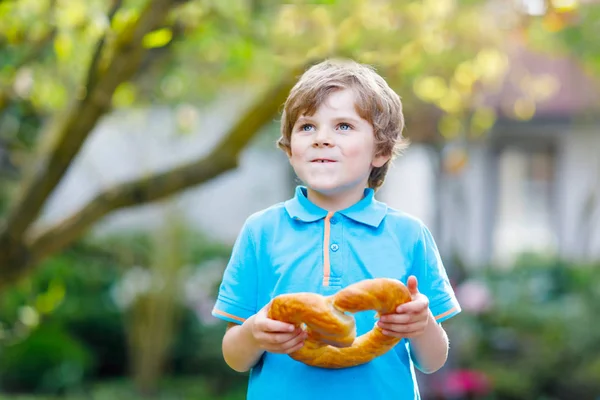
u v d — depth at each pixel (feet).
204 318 40.09
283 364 8.72
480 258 46.78
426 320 8.01
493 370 33.96
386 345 8.27
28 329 20.59
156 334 37.76
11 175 32.83
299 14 17.56
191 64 22.85
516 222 47.52
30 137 25.18
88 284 40.42
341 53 17.10
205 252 43.60
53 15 16.28
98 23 14.56
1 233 15.76
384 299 7.78
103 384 38.65
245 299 8.95
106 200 16.42
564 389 33.81
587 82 40.88
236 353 8.71
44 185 15.65
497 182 46.75
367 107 8.79
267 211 9.19
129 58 14.40
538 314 37.29
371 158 9.00
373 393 8.58
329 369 8.56
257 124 16.38
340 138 8.70
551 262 43.68
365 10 18.13
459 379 32.27
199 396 36.86
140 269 41.11
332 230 8.79
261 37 17.51
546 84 33.14
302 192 9.25
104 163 45.50
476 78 24.25
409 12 18.75
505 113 40.75
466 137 34.88
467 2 20.18
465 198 44.52
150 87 22.98
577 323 35.86
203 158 16.56
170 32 15.21
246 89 34.09
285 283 8.66
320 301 7.81
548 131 45.11
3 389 37.17
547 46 24.09
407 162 47.65
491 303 37.88
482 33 21.30
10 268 16.03
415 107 27.04
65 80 18.65
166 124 39.81
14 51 16.81
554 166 46.68
